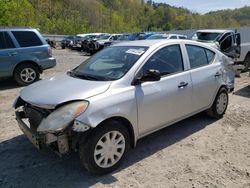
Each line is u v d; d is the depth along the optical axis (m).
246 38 16.31
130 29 107.94
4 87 9.02
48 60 9.53
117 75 3.96
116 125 3.66
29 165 3.94
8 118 5.80
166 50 4.53
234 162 4.04
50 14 80.56
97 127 3.49
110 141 3.65
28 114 3.91
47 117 3.40
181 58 4.74
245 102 7.07
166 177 3.65
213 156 4.21
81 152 3.48
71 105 3.40
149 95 4.02
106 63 4.38
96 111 3.42
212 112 5.56
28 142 4.65
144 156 4.19
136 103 3.85
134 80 3.94
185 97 4.63
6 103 6.99
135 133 3.94
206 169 3.85
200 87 4.92
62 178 3.62
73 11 89.19
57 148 3.41
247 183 3.53
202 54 5.23
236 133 5.06
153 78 3.95
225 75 5.62
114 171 3.78
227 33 12.34
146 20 123.12
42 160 4.06
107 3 134.25
